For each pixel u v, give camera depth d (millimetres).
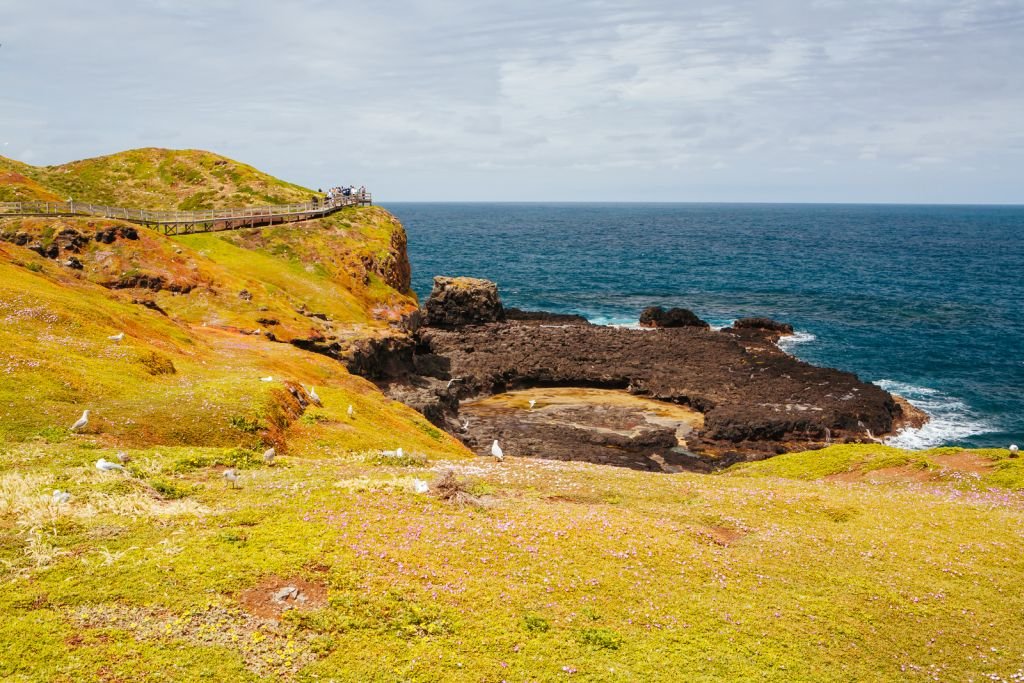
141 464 30484
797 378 89875
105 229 79188
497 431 76188
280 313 78125
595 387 95875
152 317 59375
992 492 36000
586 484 34750
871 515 31531
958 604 23547
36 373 37844
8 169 140125
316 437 44156
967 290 180875
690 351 102750
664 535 27359
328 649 18328
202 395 42250
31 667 16156
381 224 140500
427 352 103000
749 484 37094
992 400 90688
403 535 24281
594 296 169875
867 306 156250
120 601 18953
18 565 20234
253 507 25797
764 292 176375
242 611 19141
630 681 18438
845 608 22938
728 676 19016
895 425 80312
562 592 22344
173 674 16625
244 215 120625
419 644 18953
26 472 27484
